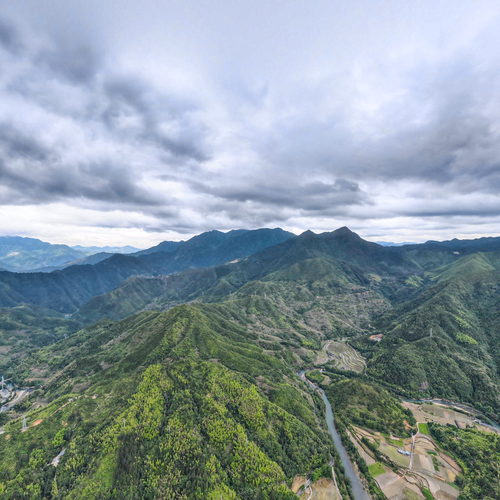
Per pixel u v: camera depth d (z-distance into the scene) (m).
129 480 160.00
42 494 160.00
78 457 173.25
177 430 182.50
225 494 155.75
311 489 180.25
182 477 160.88
